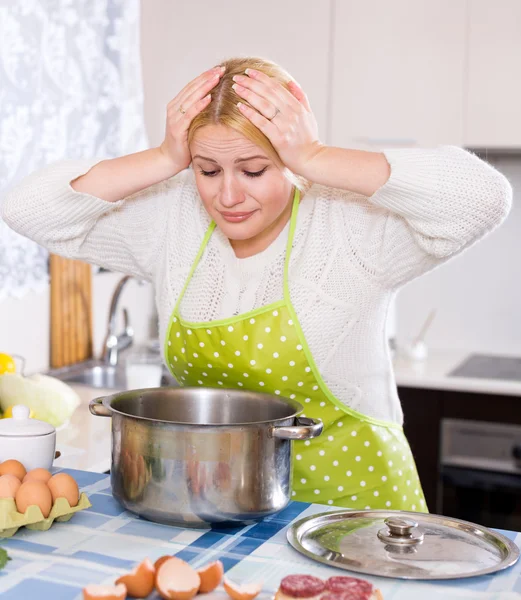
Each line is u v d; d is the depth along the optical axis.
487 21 2.77
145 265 1.53
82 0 2.49
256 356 1.37
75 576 0.93
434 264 1.33
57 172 1.42
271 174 1.25
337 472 1.45
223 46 2.96
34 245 2.34
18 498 1.07
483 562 0.99
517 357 3.12
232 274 1.43
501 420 2.59
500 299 3.20
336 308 1.37
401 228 1.31
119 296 2.63
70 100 2.46
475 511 2.75
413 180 1.22
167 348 1.48
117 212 1.48
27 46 2.24
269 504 1.08
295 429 1.06
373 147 2.89
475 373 2.71
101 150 2.65
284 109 1.22
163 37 3.01
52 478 1.11
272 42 2.92
